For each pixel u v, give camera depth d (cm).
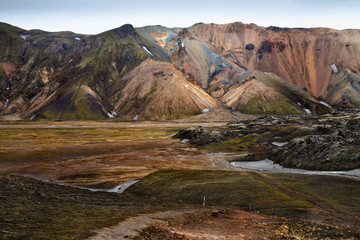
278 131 15638
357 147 8775
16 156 11600
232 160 11319
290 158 9512
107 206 4475
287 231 3422
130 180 7950
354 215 4256
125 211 4106
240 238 3067
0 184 5616
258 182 6400
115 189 7112
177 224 3581
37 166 9919
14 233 2441
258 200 5256
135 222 3400
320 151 9081
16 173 8775
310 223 3841
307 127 15000
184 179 7050
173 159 11731
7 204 3791
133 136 19925
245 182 6462
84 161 11044
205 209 4775
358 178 6931
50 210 3662
